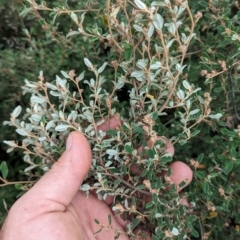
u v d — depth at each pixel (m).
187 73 0.19
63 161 0.15
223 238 0.20
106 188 0.16
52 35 0.20
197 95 0.16
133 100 0.16
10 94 0.24
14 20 0.24
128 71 0.16
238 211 0.19
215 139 0.18
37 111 0.16
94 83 0.17
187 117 0.16
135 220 0.16
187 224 0.17
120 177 0.17
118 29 0.15
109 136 0.17
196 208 0.19
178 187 0.17
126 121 0.17
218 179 0.19
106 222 0.18
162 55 0.16
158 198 0.15
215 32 0.23
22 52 0.24
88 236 0.18
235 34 0.15
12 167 0.24
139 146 0.17
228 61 0.17
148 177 0.16
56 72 0.23
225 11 0.17
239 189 0.19
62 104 0.16
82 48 0.21
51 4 0.25
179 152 0.20
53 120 0.15
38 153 0.16
